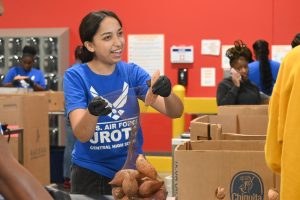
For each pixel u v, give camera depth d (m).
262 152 1.76
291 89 1.46
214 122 2.85
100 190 2.44
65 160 6.33
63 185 6.60
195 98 7.92
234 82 5.19
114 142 2.38
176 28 8.13
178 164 1.82
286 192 1.45
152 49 8.20
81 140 2.31
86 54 2.49
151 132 8.27
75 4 8.36
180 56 8.09
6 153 1.02
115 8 8.26
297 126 1.43
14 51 8.32
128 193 1.87
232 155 1.78
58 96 6.59
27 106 5.48
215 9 8.02
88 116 2.19
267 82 6.06
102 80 2.45
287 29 7.88
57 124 7.57
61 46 8.22
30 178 1.02
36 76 7.72
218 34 8.04
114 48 2.40
